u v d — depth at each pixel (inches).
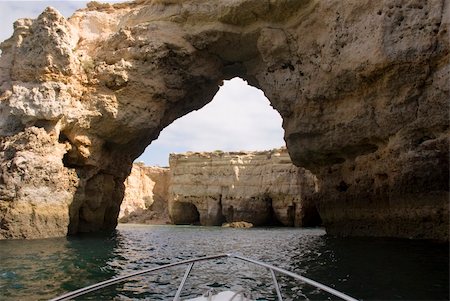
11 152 861.8
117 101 952.9
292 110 887.1
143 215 2418.8
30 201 833.5
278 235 1115.3
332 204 885.8
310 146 864.9
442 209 630.5
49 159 871.1
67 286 391.2
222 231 1374.3
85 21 1080.8
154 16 1023.0
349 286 379.6
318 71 810.8
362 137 748.6
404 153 668.1
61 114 888.9
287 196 1844.2
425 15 634.8
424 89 642.2
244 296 227.1
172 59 982.4
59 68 909.8
